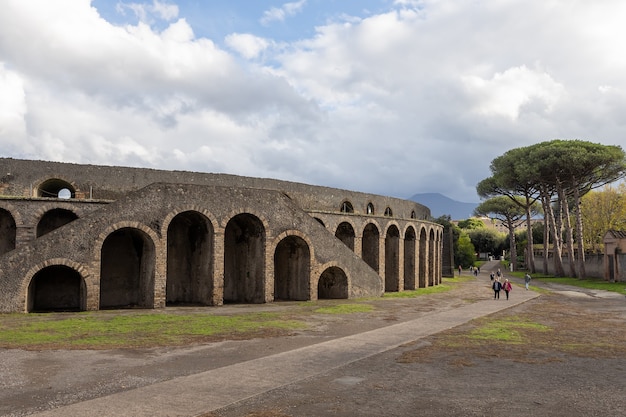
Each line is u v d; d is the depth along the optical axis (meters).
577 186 52.22
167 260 28.62
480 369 12.06
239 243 29.91
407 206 47.59
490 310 25.44
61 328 17.94
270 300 27.98
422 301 30.19
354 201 40.62
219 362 12.88
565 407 9.08
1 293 21.41
